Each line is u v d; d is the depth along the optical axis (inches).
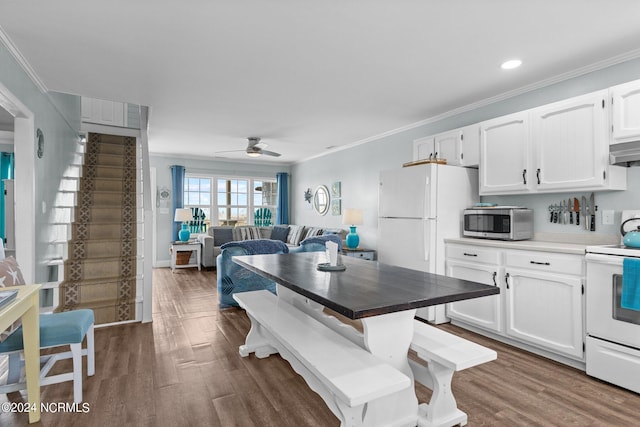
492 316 120.0
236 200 319.0
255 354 110.0
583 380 92.5
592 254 92.0
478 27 88.1
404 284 71.7
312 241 161.5
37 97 120.8
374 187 217.5
